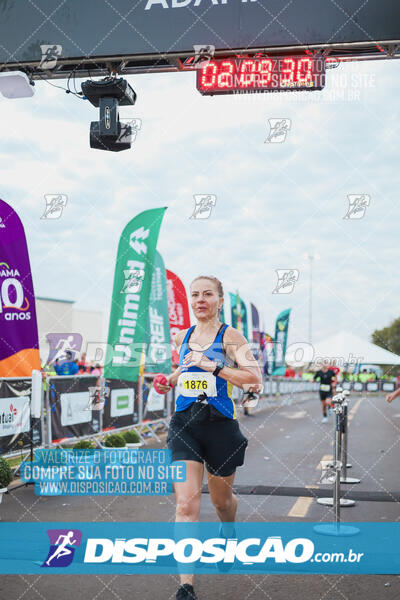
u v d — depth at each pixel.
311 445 10.59
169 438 3.59
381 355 18.84
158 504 5.85
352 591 3.54
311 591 3.54
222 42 6.99
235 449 3.55
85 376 8.52
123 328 9.58
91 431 8.72
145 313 9.61
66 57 7.35
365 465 8.31
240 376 3.46
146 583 3.66
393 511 5.52
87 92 7.45
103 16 7.26
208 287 3.63
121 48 7.21
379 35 6.73
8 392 6.82
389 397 5.41
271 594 3.48
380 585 3.64
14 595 3.45
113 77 7.43
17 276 7.39
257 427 14.13
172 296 12.95
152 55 7.16
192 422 3.51
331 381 15.35
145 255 9.66
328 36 6.82
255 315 23.59
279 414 18.84
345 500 5.92
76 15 7.33
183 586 3.12
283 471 7.79
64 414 7.92
